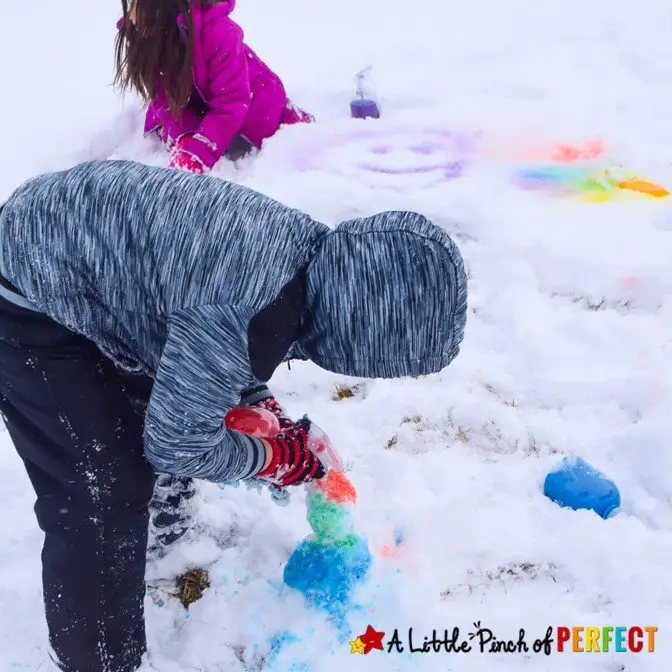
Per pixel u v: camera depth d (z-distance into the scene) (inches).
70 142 170.9
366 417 107.0
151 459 62.8
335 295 59.3
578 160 159.2
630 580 83.2
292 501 95.4
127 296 62.9
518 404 108.7
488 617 82.3
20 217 63.6
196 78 148.0
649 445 97.7
